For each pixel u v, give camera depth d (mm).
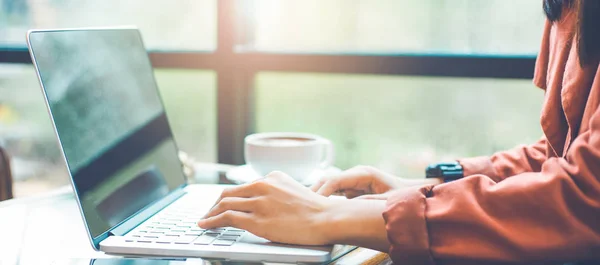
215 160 1807
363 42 1682
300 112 1735
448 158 1695
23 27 1889
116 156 896
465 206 714
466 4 1599
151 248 751
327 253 731
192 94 1779
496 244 702
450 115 1658
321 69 1642
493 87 1613
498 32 1592
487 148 1664
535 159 1042
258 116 1752
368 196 884
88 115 857
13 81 1894
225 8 1679
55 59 821
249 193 814
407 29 1649
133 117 998
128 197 886
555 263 701
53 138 1942
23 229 896
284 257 726
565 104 794
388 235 725
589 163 679
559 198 688
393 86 1672
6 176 1347
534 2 1557
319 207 777
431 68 1571
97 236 773
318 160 1140
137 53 1104
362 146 1734
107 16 1830
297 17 1692
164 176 1036
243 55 1688
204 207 964
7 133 1942
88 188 792
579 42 748
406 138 1704
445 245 712
